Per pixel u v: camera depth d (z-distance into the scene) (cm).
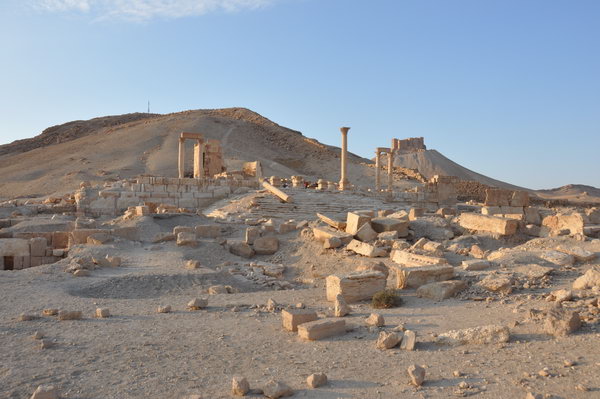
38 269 1576
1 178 7231
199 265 1667
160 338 823
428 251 1565
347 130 4141
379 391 566
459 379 587
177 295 1344
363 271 1179
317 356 710
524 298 1009
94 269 1609
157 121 11075
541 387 544
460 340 728
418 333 808
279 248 2028
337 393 565
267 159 9506
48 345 763
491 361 642
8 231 2419
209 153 5197
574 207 5900
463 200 6047
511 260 1333
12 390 591
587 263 1320
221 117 11769
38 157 8944
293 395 564
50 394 550
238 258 1920
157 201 3553
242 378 574
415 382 573
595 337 698
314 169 9294
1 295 1203
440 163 13962
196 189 3672
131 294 1356
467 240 1922
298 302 1126
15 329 880
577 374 573
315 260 1814
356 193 3969
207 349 759
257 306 1077
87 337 827
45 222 2583
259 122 12556
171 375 642
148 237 2245
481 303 1005
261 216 2902
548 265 1284
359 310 1012
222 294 1262
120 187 3528
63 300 1161
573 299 943
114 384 610
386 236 1895
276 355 724
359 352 720
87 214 3362
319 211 3138
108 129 11656
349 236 1900
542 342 704
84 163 7794
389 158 4969
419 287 1126
